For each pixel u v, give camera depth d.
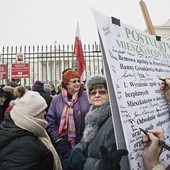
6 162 1.84
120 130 1.37
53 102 3.82
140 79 1.55
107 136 1.86
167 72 1.90
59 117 3.65
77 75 3.74
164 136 1.64
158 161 1.44
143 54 1.66
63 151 3.44
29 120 2.06
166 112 1.76
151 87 1.64
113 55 1.38
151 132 1.47
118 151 1.30
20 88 2.66
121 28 1.53
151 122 1.55
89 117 2.10
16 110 2.12
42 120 2.18
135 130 1.39
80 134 3.50
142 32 1.74
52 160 2.13
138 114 1.45
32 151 1.92
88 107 3.58
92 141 2.03
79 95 3.70
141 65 1.60
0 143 1.92
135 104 1.44
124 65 1.45
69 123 3.51
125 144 1.36
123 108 1.34
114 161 1.29
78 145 2.23
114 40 1.43
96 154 1.89
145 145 1.45
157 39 1.91
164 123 1.70
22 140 1.94
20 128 2.03
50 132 3.62
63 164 3.33
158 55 1.85
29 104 2.14
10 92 5.57
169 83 1.73
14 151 1.88
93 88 2.11
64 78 3.77
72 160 2.15
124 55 1.48
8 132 1.99
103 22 1.39
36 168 1.94
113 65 1.35
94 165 1.83
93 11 1.35
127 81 1.43
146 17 1.89
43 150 2.04
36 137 2.11
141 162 1.42
